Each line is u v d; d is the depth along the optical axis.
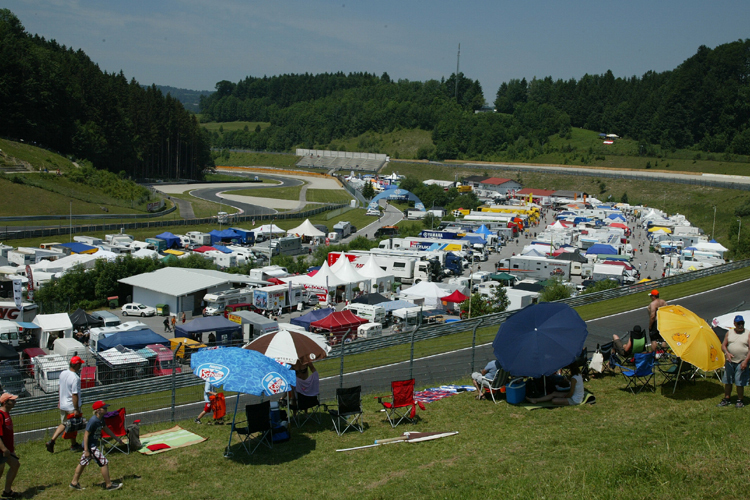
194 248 79.31
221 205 130.75
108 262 57.78
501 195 168.88
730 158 195.12
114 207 115.31
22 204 101.06
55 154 137.62
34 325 39.25
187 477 13.02
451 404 17.55
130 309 50.28
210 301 49.53
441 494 11.27
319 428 16.22
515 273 69.75
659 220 116.00
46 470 13.51
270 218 112.50
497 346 16.83
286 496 11.89
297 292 52.62
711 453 11.34
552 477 11.41
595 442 13.45
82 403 22.33
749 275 49.00
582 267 70.81
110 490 12.34
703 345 15.47
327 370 26.16
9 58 139.38
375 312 45.38
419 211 128.38
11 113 138.62
